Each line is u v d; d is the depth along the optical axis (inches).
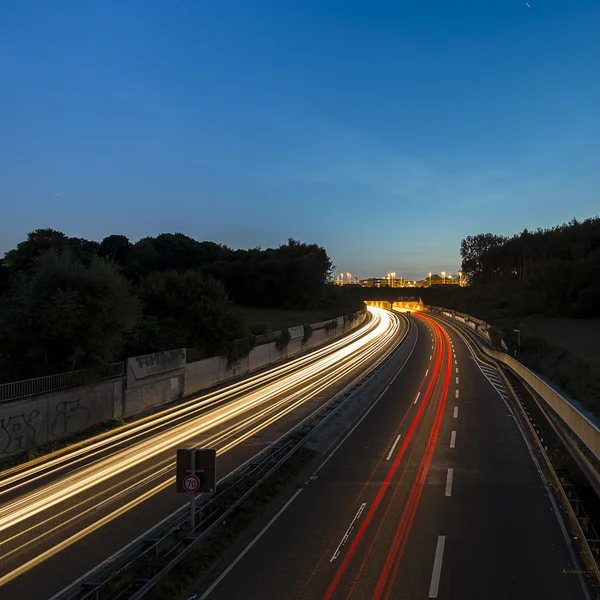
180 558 434.9
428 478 704.4
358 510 583.2
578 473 713.6
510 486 669.3
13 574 451.2
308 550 480.1
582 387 1272.1
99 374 1052.5
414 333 3255.4
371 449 866.1
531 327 2910.9
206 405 1264.8
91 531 541.3
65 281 991.6
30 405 861.2
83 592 401.7
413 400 1321.4
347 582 420.5
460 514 569.9
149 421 1094.4
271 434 964.0
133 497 642.2
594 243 4256.9
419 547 485.1
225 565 452.4
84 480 713.0
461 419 1095.0
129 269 3371.1
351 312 3885.3
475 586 412.8
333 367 1941.4
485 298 4741.6
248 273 4163.4
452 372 1822.1
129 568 424.5
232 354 1647.4
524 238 5019.7
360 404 1251.2
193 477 496.4
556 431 877.2
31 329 948.6
